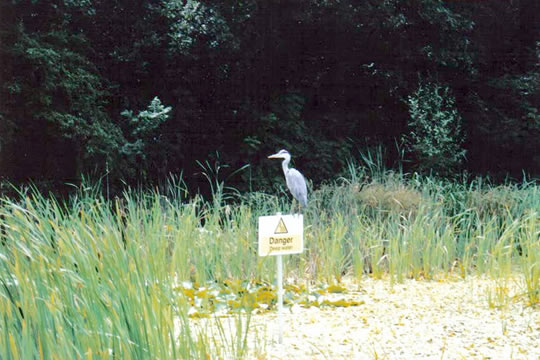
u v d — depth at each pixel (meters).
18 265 3.26
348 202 9.98
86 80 13.52
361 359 4.80
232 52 15.22
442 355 4.57
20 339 3.10
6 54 12.33
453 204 11.66
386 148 17.42
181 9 14.77
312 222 8.84
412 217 9.95
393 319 6.08
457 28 16.89
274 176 15.56
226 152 15.70
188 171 15.41
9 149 12.95
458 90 18.11
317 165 16.11
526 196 11.20
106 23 14.59
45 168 13.32
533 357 4.90
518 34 18.56
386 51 17.02
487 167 18.03
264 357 4.51
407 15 16.59
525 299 6.75
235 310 6.09
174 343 3.41
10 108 12.66
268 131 15.90
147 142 14.48
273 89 16.31
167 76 15.20
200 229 7.64
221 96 15.88
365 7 15.90
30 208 4.68
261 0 15.41
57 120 12.82
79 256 3.76
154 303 3.43
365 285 7.92
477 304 6.74
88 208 7.54
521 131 17.73
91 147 13.02
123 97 14.77
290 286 7.06
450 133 17.17
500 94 18.20
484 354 4.97
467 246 8.89
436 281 8.30
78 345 3.10
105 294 3.42
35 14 13.30
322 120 17.08
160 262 4.64
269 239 5.18
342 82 17.39
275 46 16.17
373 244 8.73
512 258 8.48
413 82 17.41
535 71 18.44
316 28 16.52
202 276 7.12
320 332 5.55
